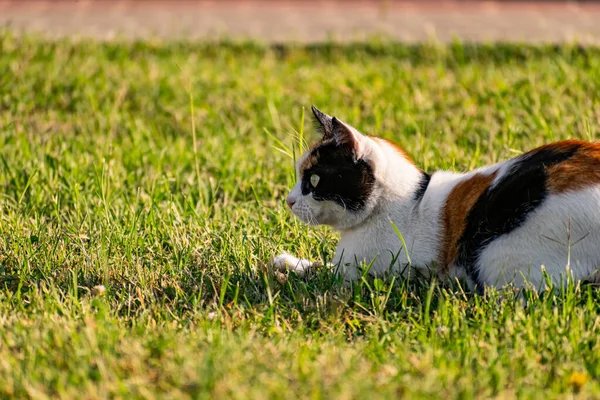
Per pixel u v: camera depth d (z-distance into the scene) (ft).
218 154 36.14
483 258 22.58
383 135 37.55
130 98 43.55
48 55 48.06
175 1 68.90
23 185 33.24
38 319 21.94
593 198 21.18
